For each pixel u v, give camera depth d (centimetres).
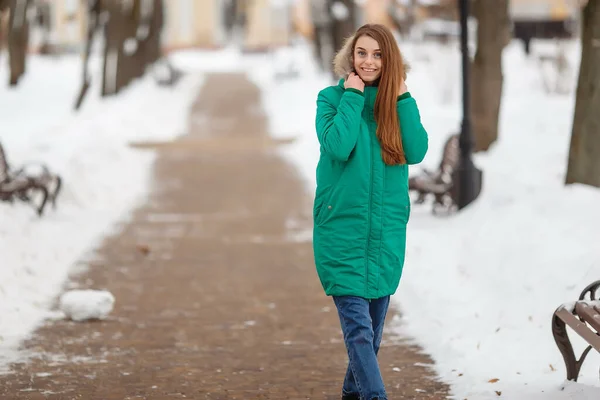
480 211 1883
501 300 1300
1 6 3950
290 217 2223
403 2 7431
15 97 5844
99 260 1731
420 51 6094
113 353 1162
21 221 1867
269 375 1076
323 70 7400
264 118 5059
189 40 15350
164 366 1110
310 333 1255
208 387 1033
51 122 4619
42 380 1055
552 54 5422
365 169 823
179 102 6003
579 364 972
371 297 834
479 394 973
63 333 1252
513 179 2200
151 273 1630
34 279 1527
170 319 1330
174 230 2053
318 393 1012
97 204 2339
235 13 14838
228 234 2008
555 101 4341
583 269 1303
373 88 837
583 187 1700
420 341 1203
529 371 1041
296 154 3497
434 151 3044
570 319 929
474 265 1489
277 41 14012
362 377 816
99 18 5322
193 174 2991
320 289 1511
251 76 8831
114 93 5906
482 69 2825
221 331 1266
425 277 1497
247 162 3291
